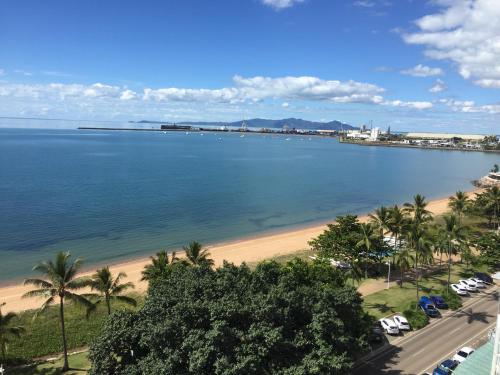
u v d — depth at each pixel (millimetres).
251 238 103500
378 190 185375
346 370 37219
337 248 70625
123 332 38031
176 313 35906
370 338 48469
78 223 108688
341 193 173500
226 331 34906
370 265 76875
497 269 76250
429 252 63219
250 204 143000
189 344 34000
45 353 49062
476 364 37469
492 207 107812
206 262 51781
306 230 112750
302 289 41906
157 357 35219
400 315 56750
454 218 67562
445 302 60094
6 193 141625
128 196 144625
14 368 45906
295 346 36594
